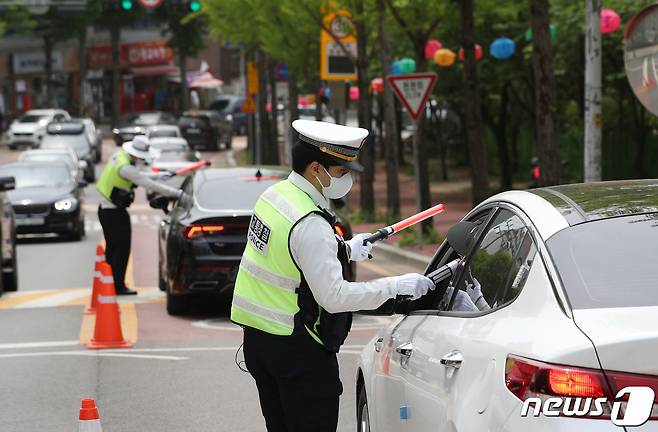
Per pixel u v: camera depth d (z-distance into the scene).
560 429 6.29
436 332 8.55
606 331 6.44
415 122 35.84
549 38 27.45
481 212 9.37
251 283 9.12
